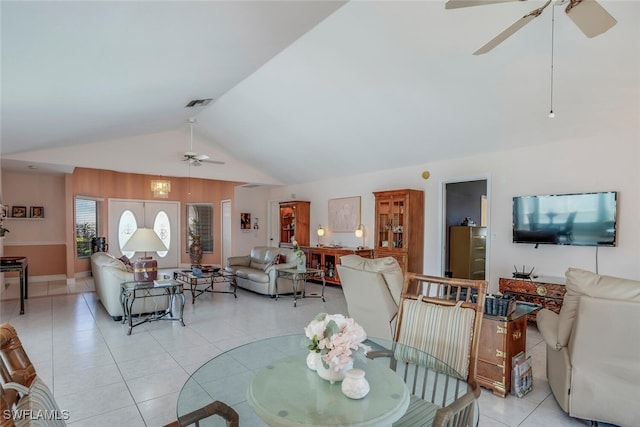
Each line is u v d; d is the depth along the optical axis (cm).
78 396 254
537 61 336
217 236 1007
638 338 191
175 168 737
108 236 878
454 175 561
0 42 182
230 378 206
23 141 468
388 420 124
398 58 376
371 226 699
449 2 201
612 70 323
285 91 503
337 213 773
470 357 177
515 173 487
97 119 430
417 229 597
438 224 583
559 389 235
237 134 694
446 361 184
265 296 610
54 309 509
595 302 198
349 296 338
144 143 698
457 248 690
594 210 408
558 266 448
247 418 170
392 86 423
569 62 328
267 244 981
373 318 317
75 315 476
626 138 392
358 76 423
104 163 650
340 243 766
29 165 608
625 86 335
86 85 288
